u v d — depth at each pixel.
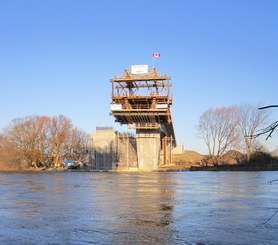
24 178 55.62
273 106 7.47
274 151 91.81
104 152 91.75
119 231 13.62
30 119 105.44
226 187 34.47
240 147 90.75
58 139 106.31
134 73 77.69
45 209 19.34
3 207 20.22
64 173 78.88
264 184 38.34
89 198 24.70
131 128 83.88
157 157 84.25
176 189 32.12
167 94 77.19
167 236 12.80
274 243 11.81
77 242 11.96
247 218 16.42
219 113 92.06
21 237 12.68
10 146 105.19
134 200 23.41
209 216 16.98
